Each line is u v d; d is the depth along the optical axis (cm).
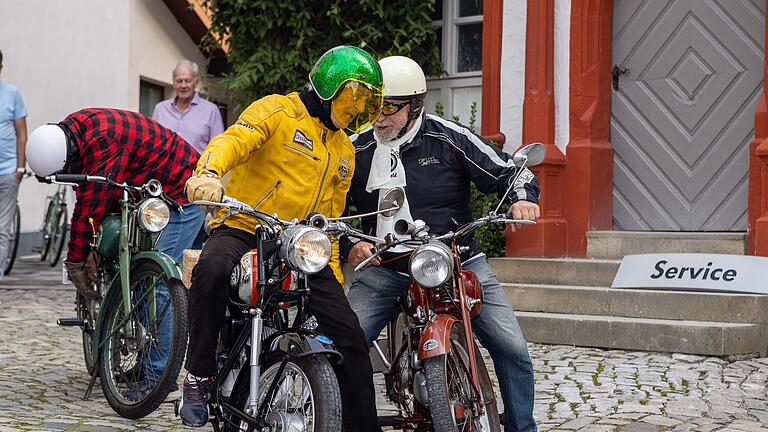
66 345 775
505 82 950
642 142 915
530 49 921
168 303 542
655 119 909
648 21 912
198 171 377
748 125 865
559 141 922
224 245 413
